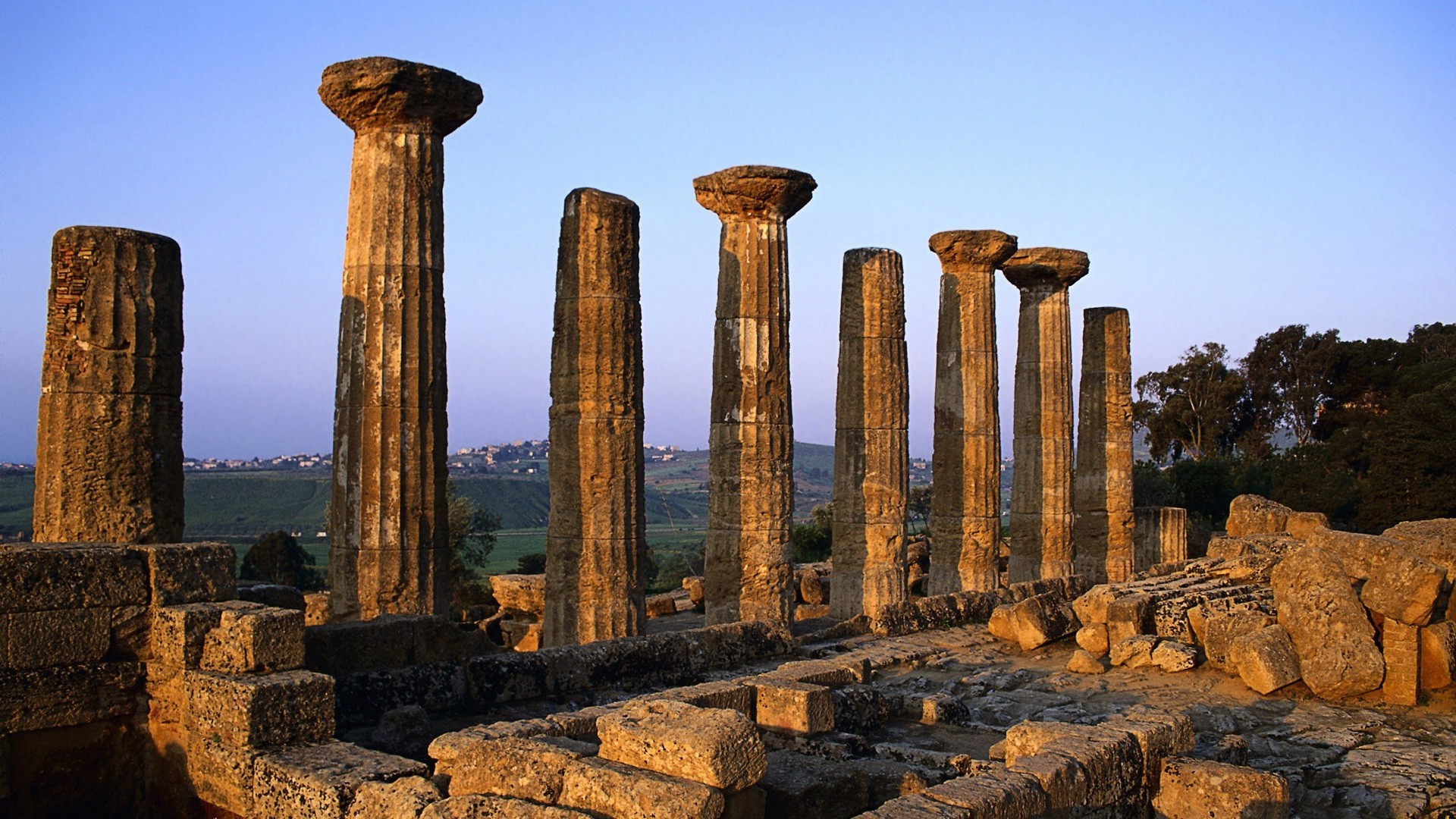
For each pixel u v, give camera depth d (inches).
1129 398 1182.3
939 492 1029.8
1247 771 387.2
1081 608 754.8
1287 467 1910.7
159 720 415.5
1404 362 2655.0
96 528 516.1
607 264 673.6
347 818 336.8
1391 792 454.9
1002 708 590.6
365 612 580.1
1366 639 606.9
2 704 389.4
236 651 396.5
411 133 599.5
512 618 986.7
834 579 898.1
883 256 893.2
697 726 327.3
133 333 528.7
